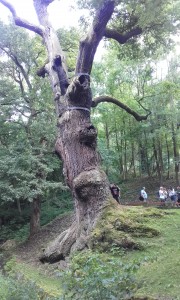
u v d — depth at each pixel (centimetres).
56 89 1247
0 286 642
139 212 1089
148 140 3025
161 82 2597
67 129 1158
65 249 1066
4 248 1738
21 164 1692
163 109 2647
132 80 2756
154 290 610
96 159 1145
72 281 474
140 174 3528
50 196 2377
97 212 1042
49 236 1744
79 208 1081
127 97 2831
